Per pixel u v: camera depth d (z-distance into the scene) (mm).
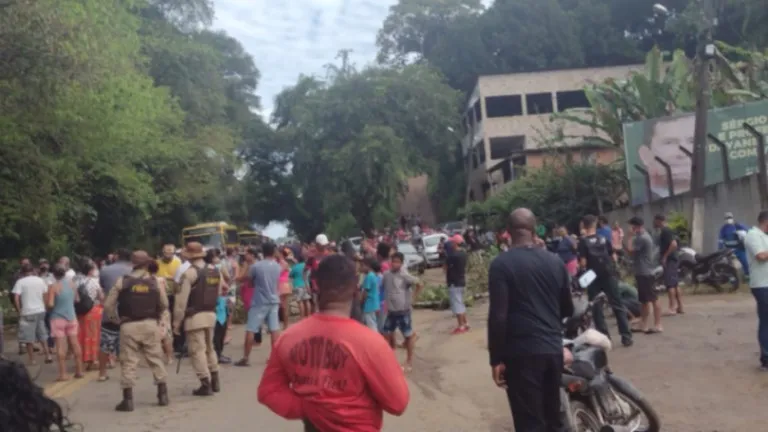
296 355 3869
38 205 20656
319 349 3820
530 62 62312
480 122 58625
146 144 32812
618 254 19906
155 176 38156
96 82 19719
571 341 6684
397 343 14484
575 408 6344
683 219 21828
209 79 49062
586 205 31031
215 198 51875
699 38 21234
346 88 57062
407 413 8898
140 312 9688
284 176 65812
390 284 11969
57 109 19516
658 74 29562
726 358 10273
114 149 28891
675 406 8188
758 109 24469
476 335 14930
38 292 14258
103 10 24859
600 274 11555
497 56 64000
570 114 32875
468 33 64250
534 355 5527
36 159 19562
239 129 60812
